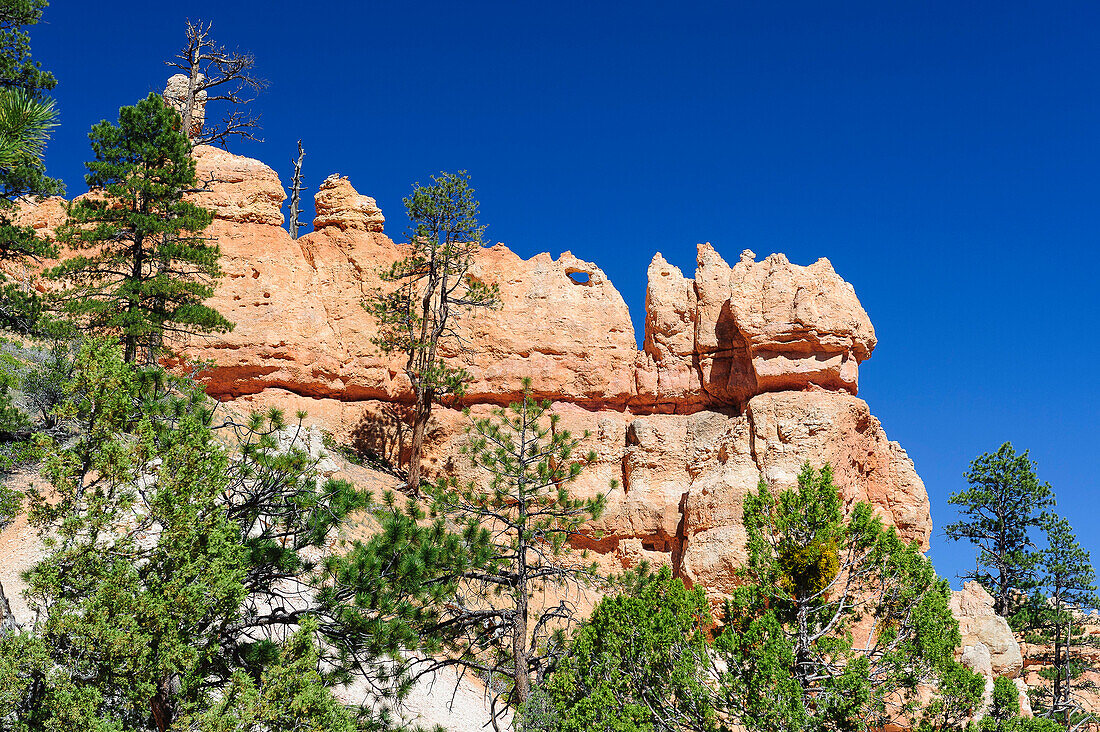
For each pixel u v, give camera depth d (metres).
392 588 23.45
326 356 51.06
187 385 23.14
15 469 28.50
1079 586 55.00
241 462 22.27
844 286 50.75
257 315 50.66
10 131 14.31
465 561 27.02
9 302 32.75
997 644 40.00
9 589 25.36
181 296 38.47
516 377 52.12
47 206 49.88
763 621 25.12
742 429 47.69
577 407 51.88
